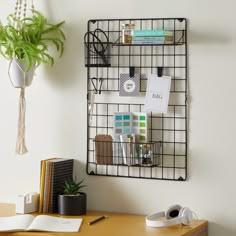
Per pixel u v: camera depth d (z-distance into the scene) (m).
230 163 3.10
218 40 3.11
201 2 3.13
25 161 3.42
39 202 3.24
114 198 3.27
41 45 3.35
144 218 3.14
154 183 3.21
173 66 3.17
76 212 3.16
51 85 3.36
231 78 3.09
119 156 3.21
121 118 3.21
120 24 3.25
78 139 3.33
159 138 3.20
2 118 3.46
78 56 3.32
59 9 3.34
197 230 2.99
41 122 3.39
